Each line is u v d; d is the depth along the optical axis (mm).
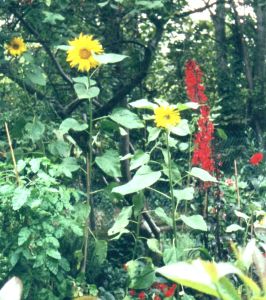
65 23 6773
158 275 5227
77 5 6824
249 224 5090
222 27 16000
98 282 6527
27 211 4688
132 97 8805
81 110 7344
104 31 7012
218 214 5574
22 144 6023
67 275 5254
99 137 6707
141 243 6898
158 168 6355
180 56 10781
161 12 6848
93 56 4754
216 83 14836
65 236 5551
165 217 4578
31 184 4723
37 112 6055
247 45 16688
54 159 5504
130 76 7395
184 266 1101
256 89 15336
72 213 5059
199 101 5477
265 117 15078
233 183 6348
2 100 6039
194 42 11742
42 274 4730
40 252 4621
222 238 5590
